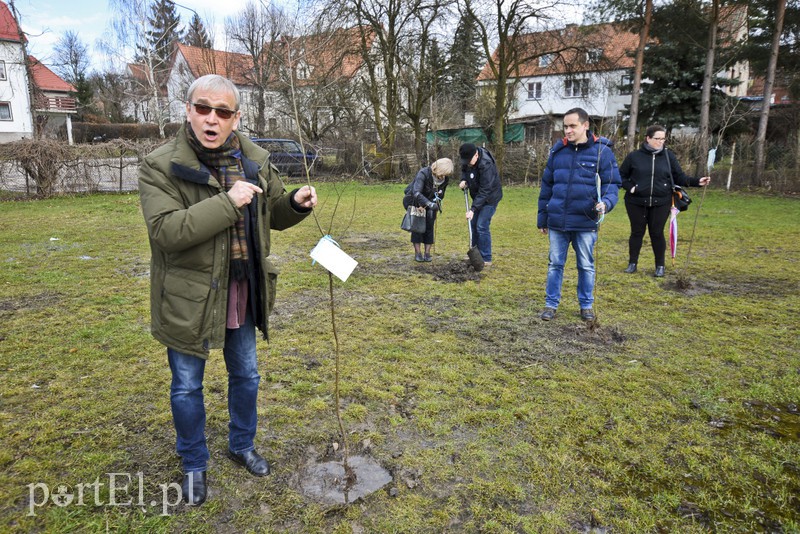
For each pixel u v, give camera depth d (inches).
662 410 127.4
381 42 767.1
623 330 183.6
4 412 123.3
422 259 289.7
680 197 247.8
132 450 108.7
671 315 199.3
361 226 412.8
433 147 828.6
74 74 1820.9
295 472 102.7
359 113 877.2
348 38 746.2
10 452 107.0
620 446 112.2
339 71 763.4
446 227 407.5
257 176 88.9
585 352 164.1
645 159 249.0
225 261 85.2
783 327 186.1
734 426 121.1
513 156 829.2
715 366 153.6
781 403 132.1
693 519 90.7
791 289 235.6
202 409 93.0
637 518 90.9
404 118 877.8
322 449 110.7
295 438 114.3
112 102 1838.1
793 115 812.0
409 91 828.6
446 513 91.4
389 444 113.0
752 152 703.7
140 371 146.3
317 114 825.5
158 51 1111.0
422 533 86.9
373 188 710.5
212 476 100.4
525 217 471.2
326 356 159.0
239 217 81.1
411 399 133.0
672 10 706.2
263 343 168.6
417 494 96.7
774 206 536.7
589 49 824.9
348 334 177.9
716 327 186.1
